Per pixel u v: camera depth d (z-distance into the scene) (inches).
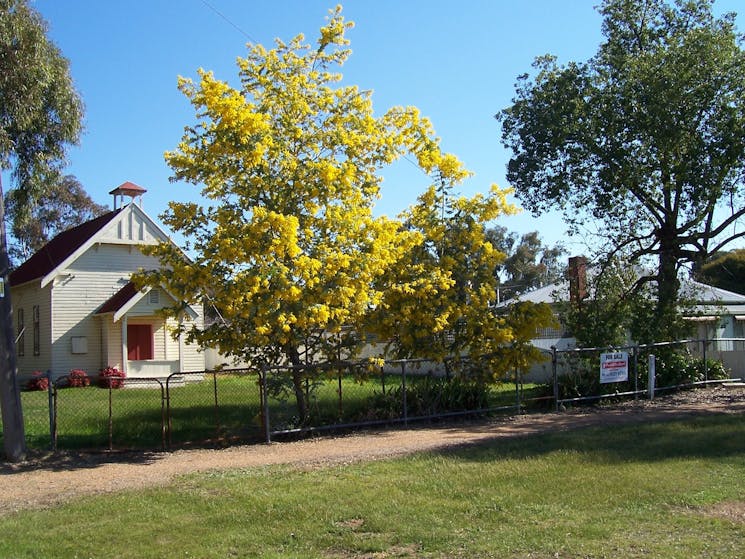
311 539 264.1
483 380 613.3
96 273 1063.0
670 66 713.0
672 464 371.2
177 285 469.4
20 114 486.3
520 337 614.5
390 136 529.7
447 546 249.8
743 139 693.3
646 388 721.6
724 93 710.5
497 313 628.4
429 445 460.1
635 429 492.7
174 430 533.3
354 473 372.2
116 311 993.5
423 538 258.8
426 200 612.1
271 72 507.5
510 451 422.3
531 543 248.5
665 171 740.7
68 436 515.2
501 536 257.6
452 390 598.9
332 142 503.5
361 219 501.4
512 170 839.1
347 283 482.0
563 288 942.4
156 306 1036.5
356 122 514.9
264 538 266.4
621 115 744.3
